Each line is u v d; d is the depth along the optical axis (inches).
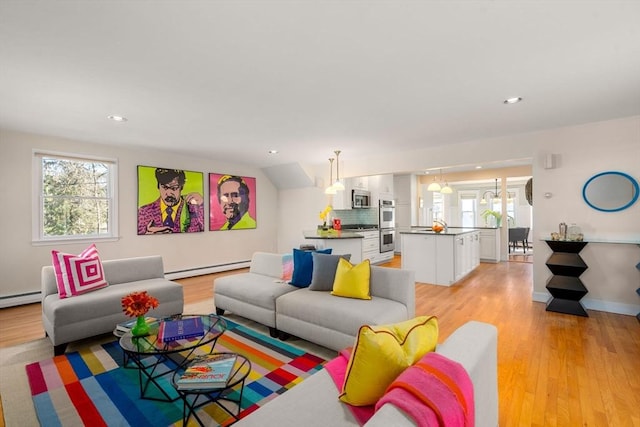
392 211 319.0
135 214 197.5
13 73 90.6
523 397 76.4
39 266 161.5
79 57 82.0
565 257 145.1
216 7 62.4
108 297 110.3
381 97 112.0
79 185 177.6
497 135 166.4
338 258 118.3
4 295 151.8
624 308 138.3
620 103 118.8
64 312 99.7
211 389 60.1
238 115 131.1
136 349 72.7
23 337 114.6
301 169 250.5
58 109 121.9
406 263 211.6
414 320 55.7
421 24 68.7
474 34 72.7
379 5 62.1
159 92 105.8
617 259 140.1
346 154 217.5
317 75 94.1
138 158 199.2
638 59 84.7
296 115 131.4
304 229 269.9
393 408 33.8
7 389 79.6
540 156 157.9
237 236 256.4
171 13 64.2
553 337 112.0
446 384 37.0
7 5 60.6
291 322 105.8
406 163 207.6
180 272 218.5
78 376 85.8
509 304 153.3
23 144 157.0
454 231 219.6
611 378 84.0
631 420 67.6
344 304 98.1
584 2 61.4
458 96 111.4
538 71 92.0
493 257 286.4
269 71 91.3
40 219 163.0
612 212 141.2
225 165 247.6
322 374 58.6
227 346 105.4
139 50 78.9
